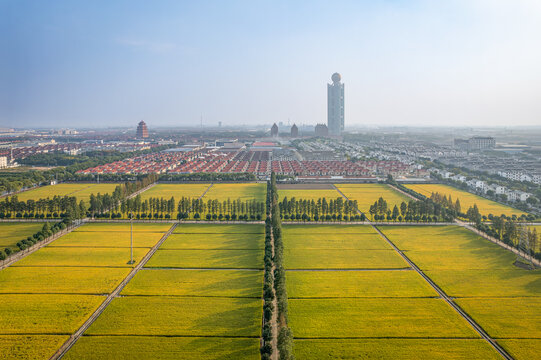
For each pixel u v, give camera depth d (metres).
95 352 140.50
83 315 164.50
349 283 198.62
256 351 142.62
